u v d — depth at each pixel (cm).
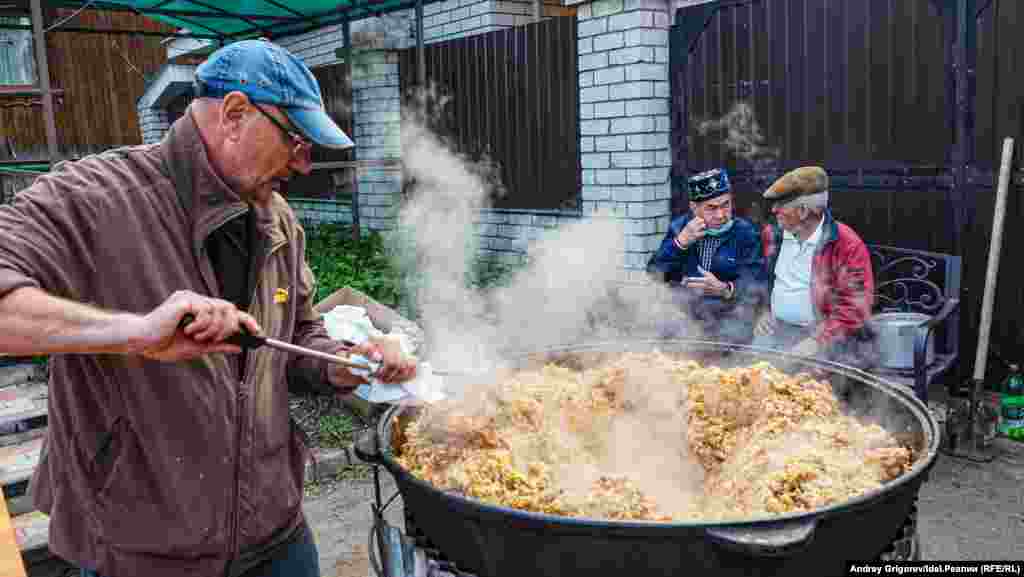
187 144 179
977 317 487
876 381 240
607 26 622
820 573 171
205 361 181
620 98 623
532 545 171
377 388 203
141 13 802
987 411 454
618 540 161
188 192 178
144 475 178
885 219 518
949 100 478
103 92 1275
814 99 542
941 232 493
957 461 443
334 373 213
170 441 178
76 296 164
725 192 453
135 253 171
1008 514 383
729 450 226
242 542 192
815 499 178
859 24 511
